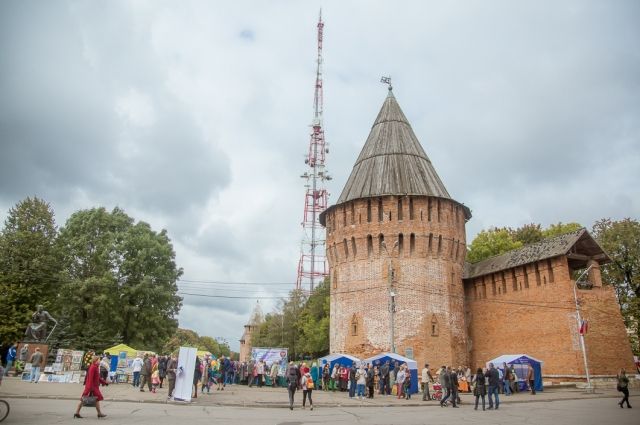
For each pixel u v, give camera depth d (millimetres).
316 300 90812
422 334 48781
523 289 47500
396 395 38000
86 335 56688
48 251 60031
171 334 66625
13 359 47062
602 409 26844
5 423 17594
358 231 52812
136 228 65375
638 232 59156
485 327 51219
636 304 56750
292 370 26734
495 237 73250
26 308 56031
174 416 21375
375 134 58688
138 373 39281
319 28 113312
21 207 61281
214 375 40562
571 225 71562
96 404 20156
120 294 60875
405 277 50281
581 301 43156
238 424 19094
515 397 35375
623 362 43406
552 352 43844
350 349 50594
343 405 29359
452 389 29609
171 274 67000
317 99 112125
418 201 52188
